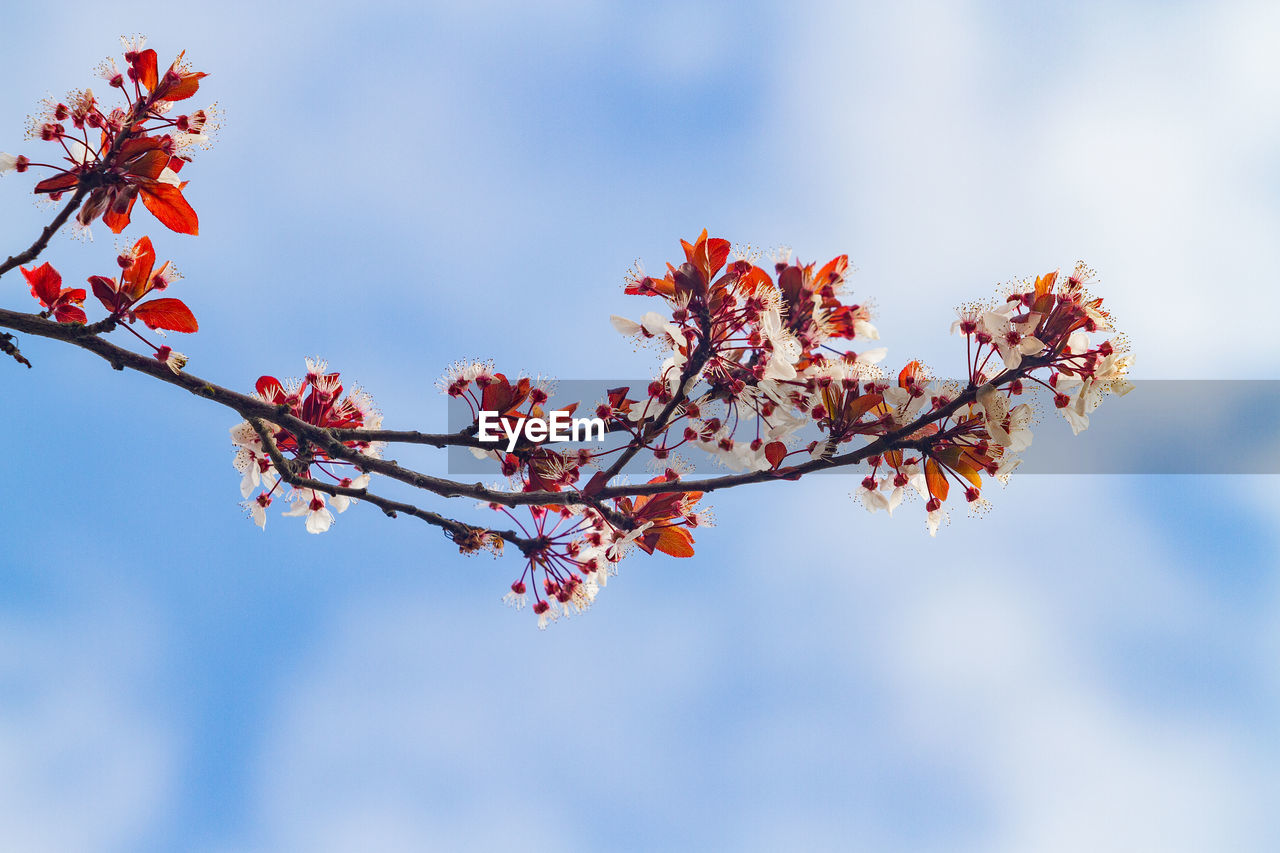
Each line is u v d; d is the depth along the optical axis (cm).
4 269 147
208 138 150
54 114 149
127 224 150
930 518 148
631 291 147
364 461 149
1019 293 147
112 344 147
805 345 148
